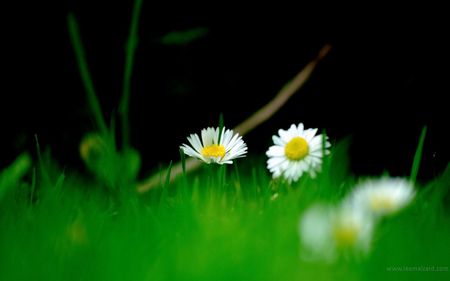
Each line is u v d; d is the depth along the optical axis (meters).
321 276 0.33
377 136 0.58
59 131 0.67
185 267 0.33
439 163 0.51
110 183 0.40
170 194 0.44
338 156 0.43
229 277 0.33
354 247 0.33
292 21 0.68
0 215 0.39
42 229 0.36
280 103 0.61
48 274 0.34
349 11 0.63
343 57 0.63
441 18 0.59
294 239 0.34
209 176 0.41
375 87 0.61
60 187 0.40
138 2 0.38
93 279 0.34
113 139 0.39
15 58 0.67
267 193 0.39
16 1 0.65
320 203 0.36
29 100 0.68
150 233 0.36
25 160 0.41
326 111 0.63
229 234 0.35
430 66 0.58
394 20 0.61
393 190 0.35
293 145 0.40
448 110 0.56
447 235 0.36
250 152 0.63
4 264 0.34
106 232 0.36
